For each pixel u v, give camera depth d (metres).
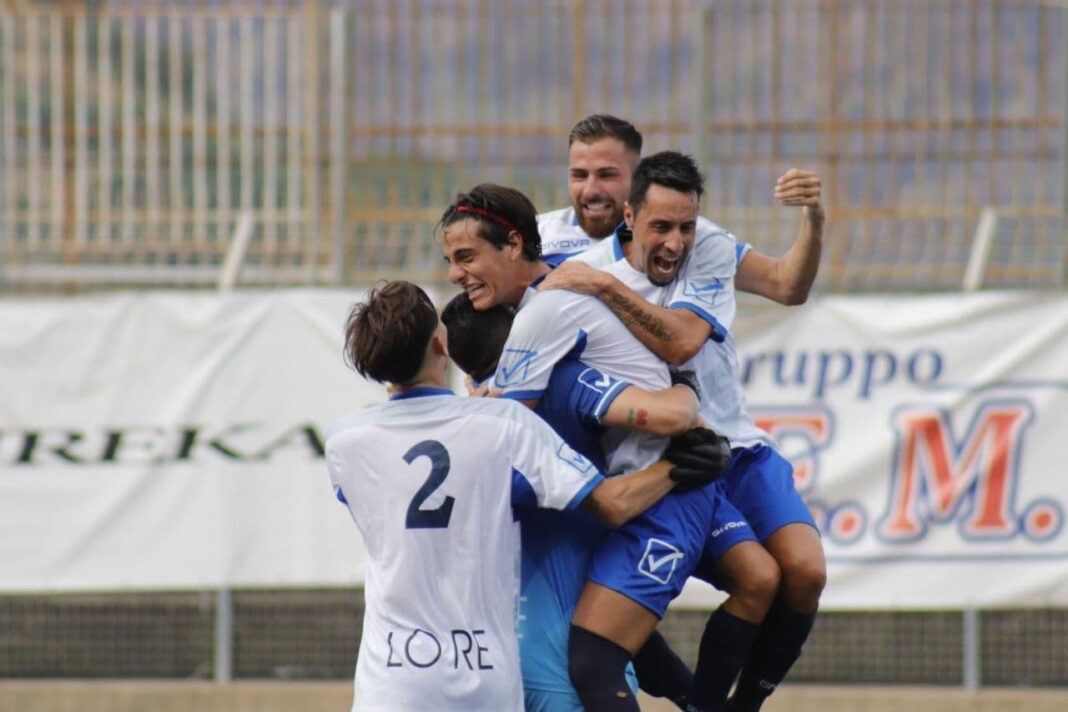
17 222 32.81
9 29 33.00
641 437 16.75
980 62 32.34
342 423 16.33
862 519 29.64
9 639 31.55
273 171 32.88
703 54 32.38
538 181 32.75
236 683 31.00
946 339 29.66
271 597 31.28
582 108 32.88
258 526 30.16
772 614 18.31
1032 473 29.44
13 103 32.97
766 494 18.33
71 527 30.30
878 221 32.12
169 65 33.00
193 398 30.38
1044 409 29.45
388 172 32.66
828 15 32.56
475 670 15.61
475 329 17.73
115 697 31.11
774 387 29.88
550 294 16.77
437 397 16.17
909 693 30.11
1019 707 29.91
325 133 33.03
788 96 32.53
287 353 30.34
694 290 17.16
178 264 32.72
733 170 32.50
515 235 17.28
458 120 32.91
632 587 16.69
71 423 30.38
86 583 30.25
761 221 32.19
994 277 31.64
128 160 32.97
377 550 16.02
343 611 31.22
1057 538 29.38
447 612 15.70
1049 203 31.84
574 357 16.86
